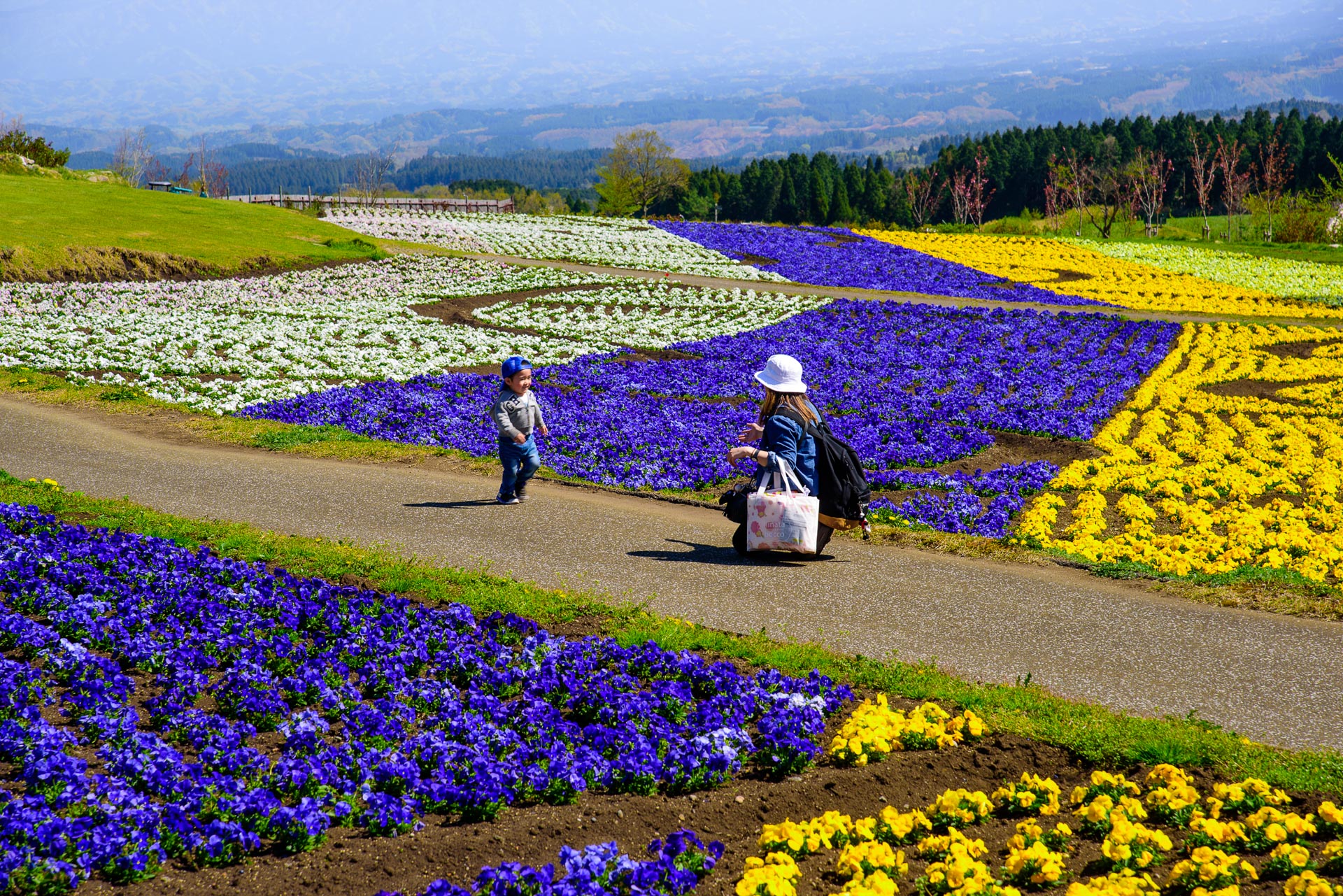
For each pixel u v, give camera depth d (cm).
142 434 1758
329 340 2977
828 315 4019
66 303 3284
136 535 1024
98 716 618
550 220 7644
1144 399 2545
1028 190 15888
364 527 1188
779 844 525
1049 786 575
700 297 4381
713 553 1108
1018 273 5566
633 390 2519
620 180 13050
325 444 1692
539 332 3431
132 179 10456
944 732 664
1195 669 777
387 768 573
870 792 604
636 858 525
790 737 630
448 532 1170
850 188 16162
